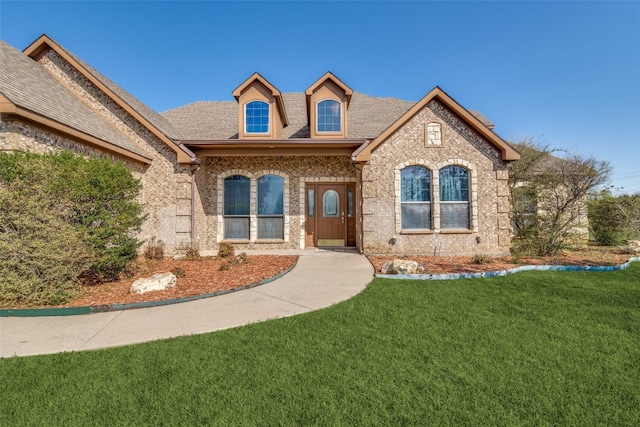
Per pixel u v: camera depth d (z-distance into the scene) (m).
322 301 5.85
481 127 11.14
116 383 3.12
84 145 8.66
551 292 6.40
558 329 4.48
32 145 7.07
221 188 12.73
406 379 3.17
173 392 2.96
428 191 11.44
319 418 2.59
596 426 2.51
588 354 3.72
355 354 3.72
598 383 3.11
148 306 5.59
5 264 5.44
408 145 11.33
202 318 4.99
